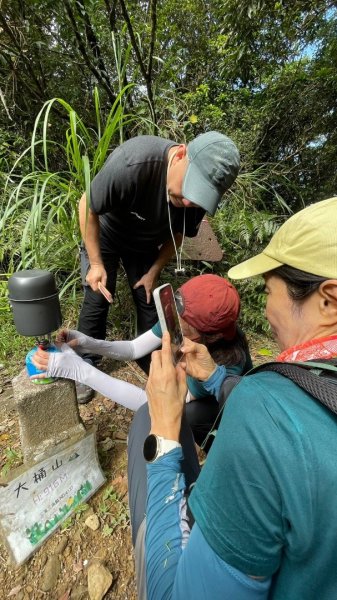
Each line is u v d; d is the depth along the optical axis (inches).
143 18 120.0
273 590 19.0
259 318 94.7
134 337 87.0
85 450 48.7
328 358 19.1
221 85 150.5
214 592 18.2
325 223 19.6
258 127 146.2
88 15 97.0
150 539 25.8
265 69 142.5
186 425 42.2
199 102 135.7
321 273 19.3
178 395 32.0
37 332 37.6
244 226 100.4
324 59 134.6
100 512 49.3
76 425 48.0
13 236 90.8
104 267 69.0
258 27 115.3
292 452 15.9
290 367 18.4
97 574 42.5
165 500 27.2
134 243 67.9
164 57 129.1
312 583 17.3
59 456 45.5
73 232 77.4
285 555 17.5
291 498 15.7
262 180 122.5
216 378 44.8
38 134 108.3
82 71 107.9
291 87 140.9
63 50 106.7
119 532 47.3
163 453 29.5
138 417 44.4
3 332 80.4
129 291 86.7
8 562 43.7
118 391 48.0
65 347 45.4
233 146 51.0
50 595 41.5
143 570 30.2
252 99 151.8
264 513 16.4
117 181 54.1
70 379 45.2
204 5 141.7
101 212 58.1
